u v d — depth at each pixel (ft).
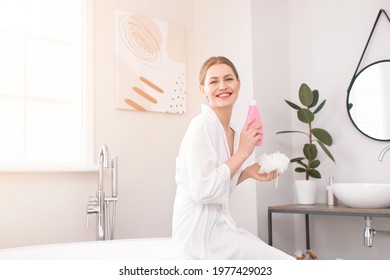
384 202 7.88
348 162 9.50
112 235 8.01
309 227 10.08
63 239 8.15
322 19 10.07
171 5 10.24
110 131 8.96
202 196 4.17
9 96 8.08
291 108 10.40
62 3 8.98
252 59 9.53
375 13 9.31
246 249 4.40
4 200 7.57
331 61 9.89
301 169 9.42
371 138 9.12
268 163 4.76
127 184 9.12
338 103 9.73
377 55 9.21
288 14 10.64
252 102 4.65
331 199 8.93
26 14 8.66
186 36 10.50
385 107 8.99
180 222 4.42
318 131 9.16
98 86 8.85
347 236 9.52
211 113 4.55
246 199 9.45
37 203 7.90
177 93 10.04
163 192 9.69
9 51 8.50
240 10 9.81
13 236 7.61
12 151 8.44
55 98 8.79
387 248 8.93
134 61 9.35
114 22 9.16
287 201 10.05
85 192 8.49
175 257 4.48
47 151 8.63
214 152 4.26
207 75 4.61
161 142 9.76
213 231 4.38
